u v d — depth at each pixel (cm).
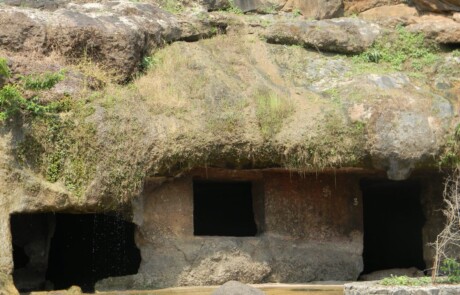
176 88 1595
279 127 1584
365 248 2255
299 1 2019
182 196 1636
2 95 1398
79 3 1745
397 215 2264
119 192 1488
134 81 1611
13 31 1530
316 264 1725
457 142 1614
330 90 1680
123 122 1494
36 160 1442
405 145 1586
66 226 1820
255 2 1981
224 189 2059
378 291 1184
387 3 2031
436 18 2008
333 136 1583
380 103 1605
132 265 1775
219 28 1841
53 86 1467
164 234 1611
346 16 2038
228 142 1560
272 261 1683
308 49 1853
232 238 1656
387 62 1862
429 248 1844
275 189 1725
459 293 1189
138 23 1678
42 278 1714
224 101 1584
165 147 1520
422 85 1738
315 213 1752
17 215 1684
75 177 1459
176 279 1593
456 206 1432
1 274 1350
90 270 1797
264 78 1697
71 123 1459
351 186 1788
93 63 1595
